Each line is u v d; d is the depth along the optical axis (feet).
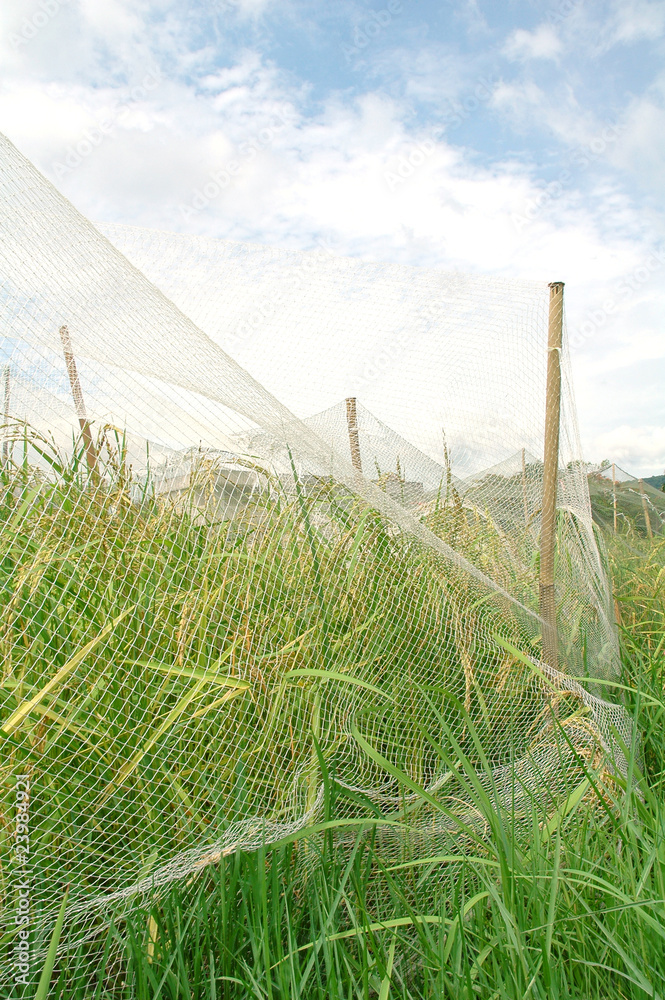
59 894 4.89
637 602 12.90
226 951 4.70
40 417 5.99
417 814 6.39
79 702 5.44
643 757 8.05
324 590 7.00
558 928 4.94
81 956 4.82
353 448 9.48
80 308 6.03
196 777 5.67
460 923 4.72
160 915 5.07
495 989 4.56
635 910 4.84
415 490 10.01
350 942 5.20
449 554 8.02
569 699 8.11
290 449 7.48
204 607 5.97
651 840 5.81
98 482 6.17
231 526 6.95
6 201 5.69
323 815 5.80
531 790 7.07
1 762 4.97
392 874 5.82
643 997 4.45
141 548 6.27
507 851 5.64
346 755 6.42
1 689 5.16
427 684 7.27
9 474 5.84
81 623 5.78
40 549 5.45
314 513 7.75
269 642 6.40
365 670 6.92
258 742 5.92
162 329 6.74
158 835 5.26
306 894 5.45
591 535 10.27
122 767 5.22
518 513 9.95
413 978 5.02
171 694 5.92
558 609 9.43
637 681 8.84
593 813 6.54
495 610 8.50
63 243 6.04
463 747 7.23
